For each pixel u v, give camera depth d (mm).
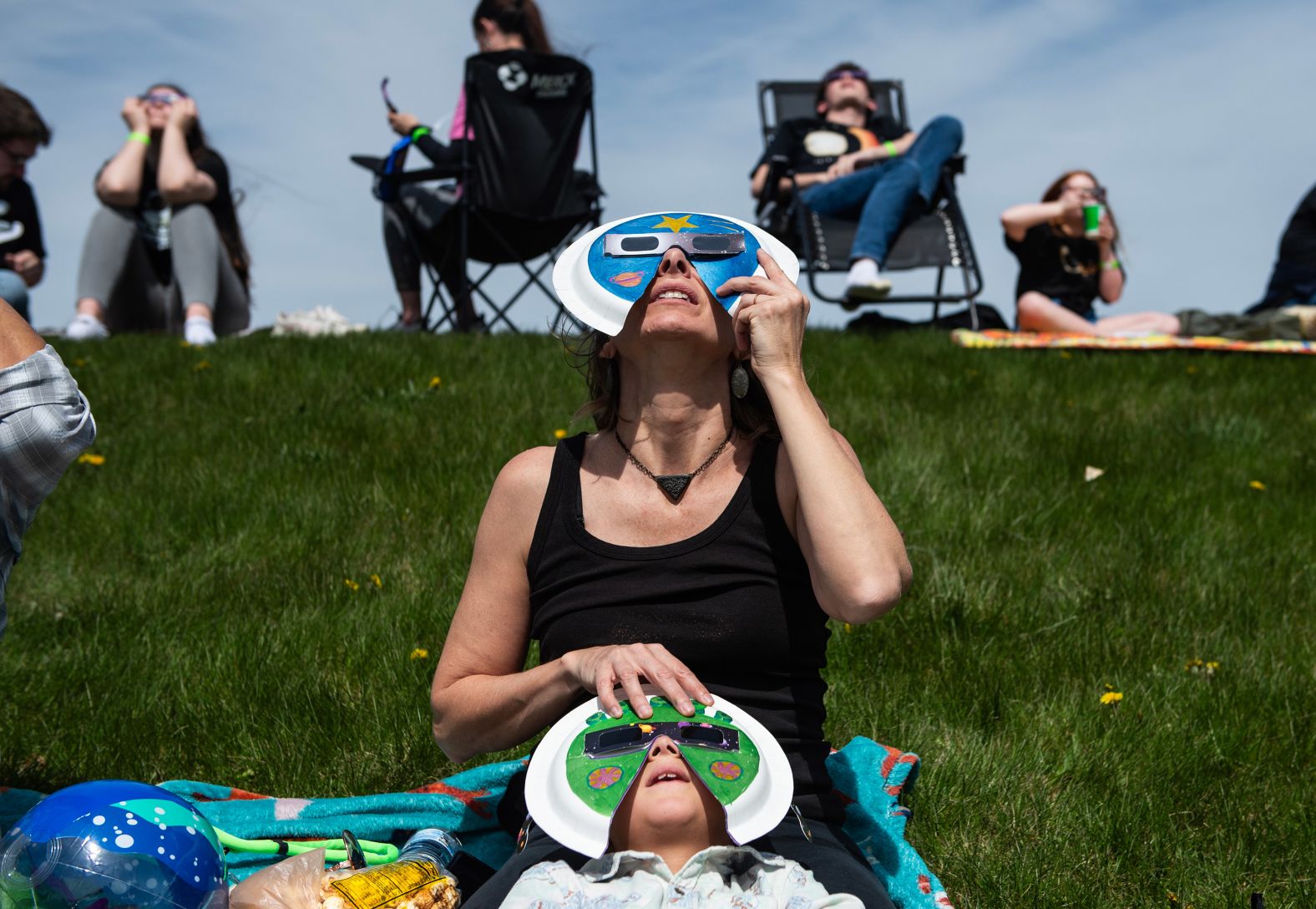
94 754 2721
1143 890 2271
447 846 2176
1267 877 2271
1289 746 2779
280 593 3650
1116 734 2818
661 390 2020
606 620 1988
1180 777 2654
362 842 2281
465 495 4410
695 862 1664
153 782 2664
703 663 1971
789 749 1972
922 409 5641
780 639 1978
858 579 1835
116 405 5527
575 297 2053
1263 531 4266
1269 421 5742
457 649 2141
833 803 1988
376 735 2832
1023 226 8031
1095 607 3568
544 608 2047
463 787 2502
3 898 1626
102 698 2963
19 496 1897
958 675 3102
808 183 8469
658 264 2002
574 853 1792
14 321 1887
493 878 1805
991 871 2312
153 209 7977
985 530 4098
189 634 3346
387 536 4102
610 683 1851
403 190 8023
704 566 1979
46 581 3777
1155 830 2439
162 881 1648
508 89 7531
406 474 4605
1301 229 8383
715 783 1748
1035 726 2869
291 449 4977
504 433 5117
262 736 2846
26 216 8117
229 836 2225
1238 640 3344
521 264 8125
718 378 2041
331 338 6855
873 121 9016
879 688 3051
